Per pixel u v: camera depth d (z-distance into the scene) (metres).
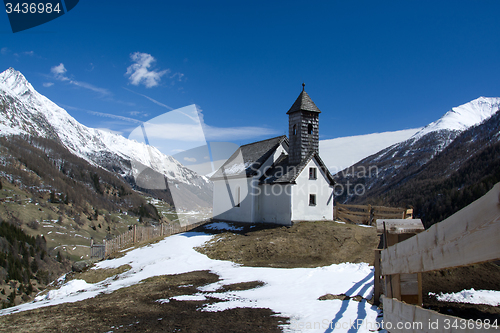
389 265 4.12
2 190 158.50
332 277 13.05
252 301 10.27
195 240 26.48
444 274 12.67
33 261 107.88
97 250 26.69
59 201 164.75
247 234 26.03
